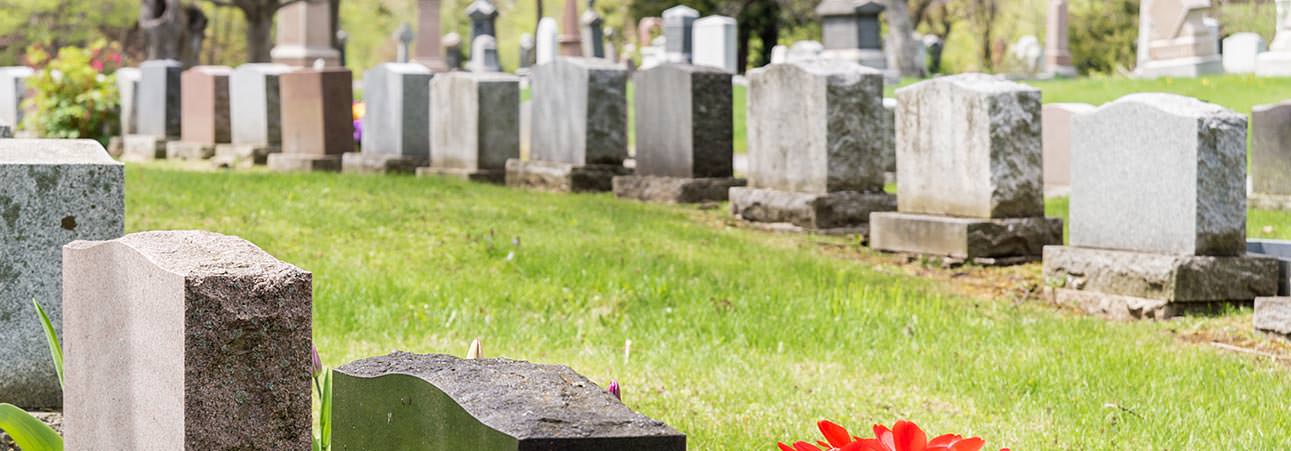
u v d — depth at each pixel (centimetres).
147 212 1189
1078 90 2659
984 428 588
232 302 300
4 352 507
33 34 5469
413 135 1903
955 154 1169
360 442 302
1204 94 2436
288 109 2038
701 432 570
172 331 303
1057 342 785
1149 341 809
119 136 2420
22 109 2478
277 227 1143
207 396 300
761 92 1423
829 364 723
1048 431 582
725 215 1448
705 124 1573
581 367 695
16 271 505
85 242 368
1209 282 912
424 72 1908
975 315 883
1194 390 661
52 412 507
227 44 6844
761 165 1428
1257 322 830
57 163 508
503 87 1805
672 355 732
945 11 6325
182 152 2225
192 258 314
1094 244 983
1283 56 2661
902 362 721
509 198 1466
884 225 1209
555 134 1742
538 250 1066
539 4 6381
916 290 991
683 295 896
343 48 5403
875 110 1364
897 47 3978
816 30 6153
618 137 1709
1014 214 1154
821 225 1331
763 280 973
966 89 1151
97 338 354
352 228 1156
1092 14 6009
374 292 867
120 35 5656
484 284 915
